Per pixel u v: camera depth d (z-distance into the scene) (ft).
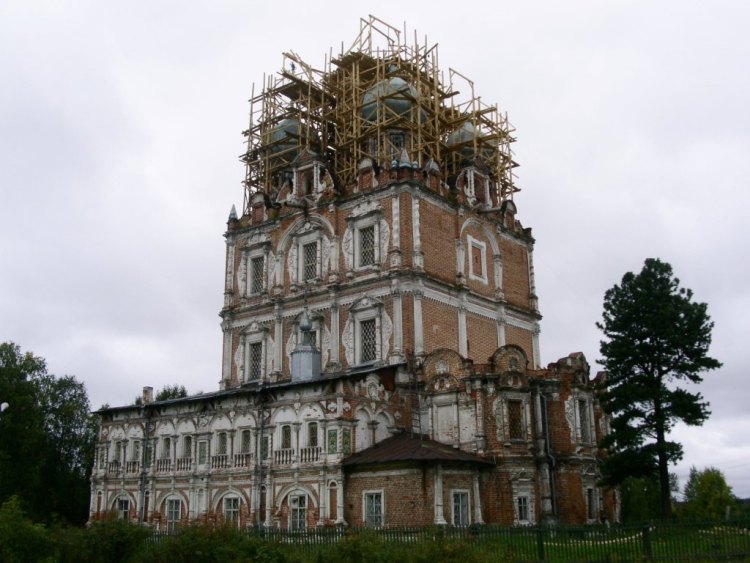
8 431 218.18
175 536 100.99
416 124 205.57
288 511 154.40
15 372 224.94
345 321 189.16
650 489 247.91
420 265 182.39
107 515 106.22
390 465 144.66
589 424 173.27
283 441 158.92
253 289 213.66
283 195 216.33
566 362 172.24
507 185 231.91
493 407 159.22
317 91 230.48
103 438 195.21
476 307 198.29
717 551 98.48
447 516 143.64
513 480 154.81
